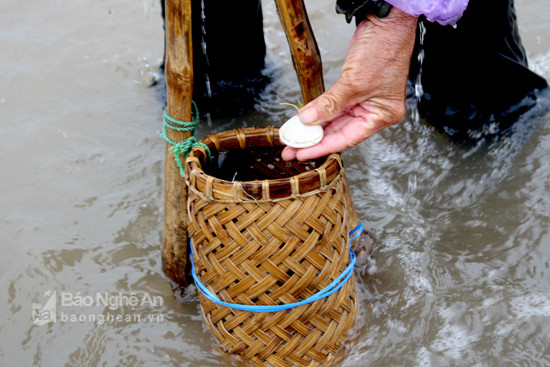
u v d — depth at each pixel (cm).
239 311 139
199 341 156
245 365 148
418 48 211
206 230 137
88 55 252
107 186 198
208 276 140
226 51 221
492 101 206
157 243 180
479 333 154
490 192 192
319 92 154
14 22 270
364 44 137
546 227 177
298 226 132
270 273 133
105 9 278
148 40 261
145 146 213
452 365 148
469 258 173
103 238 182
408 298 163
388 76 138
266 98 229
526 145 201
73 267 174
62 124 221
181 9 135
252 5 213
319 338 142
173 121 146
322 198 135
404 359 150
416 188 197
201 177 133
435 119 214
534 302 159
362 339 154
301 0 144
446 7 132
